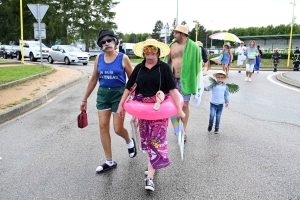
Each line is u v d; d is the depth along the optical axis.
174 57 5.33
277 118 7.13
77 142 5.32
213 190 3.63
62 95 10.12
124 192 3.59
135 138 4.02
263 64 31.25
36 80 12.33
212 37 17.14
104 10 42.78
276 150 5.00
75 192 3.57
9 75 12.64
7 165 4.32
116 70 3.93
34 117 7.05
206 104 8.95
